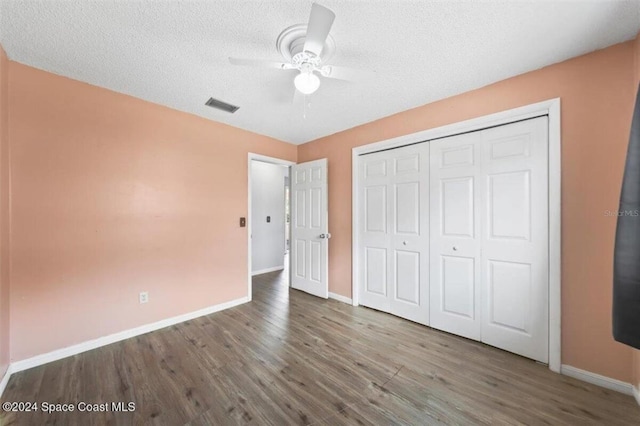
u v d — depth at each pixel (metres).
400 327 2.58
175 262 2.68
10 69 1.83
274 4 1.36
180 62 1.88
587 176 1.75
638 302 1.07
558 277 1.83
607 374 1.68
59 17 1.44
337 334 2.44
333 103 2.54
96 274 2.19
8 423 1.40
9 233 1.81
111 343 2.25
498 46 1.68
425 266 2.61
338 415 1.47
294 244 3.93
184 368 1.90
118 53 1.77
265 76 2.06
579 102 1.78
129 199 2.38
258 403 1.56
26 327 1.87
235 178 3.21
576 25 1.49
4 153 1.75
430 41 1.64
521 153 2.04
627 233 1.10
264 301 3.36
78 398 1.59
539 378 1.78
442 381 1.75
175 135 2.69
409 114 2.67
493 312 2.18
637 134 1.09
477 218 2.27
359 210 3.18
